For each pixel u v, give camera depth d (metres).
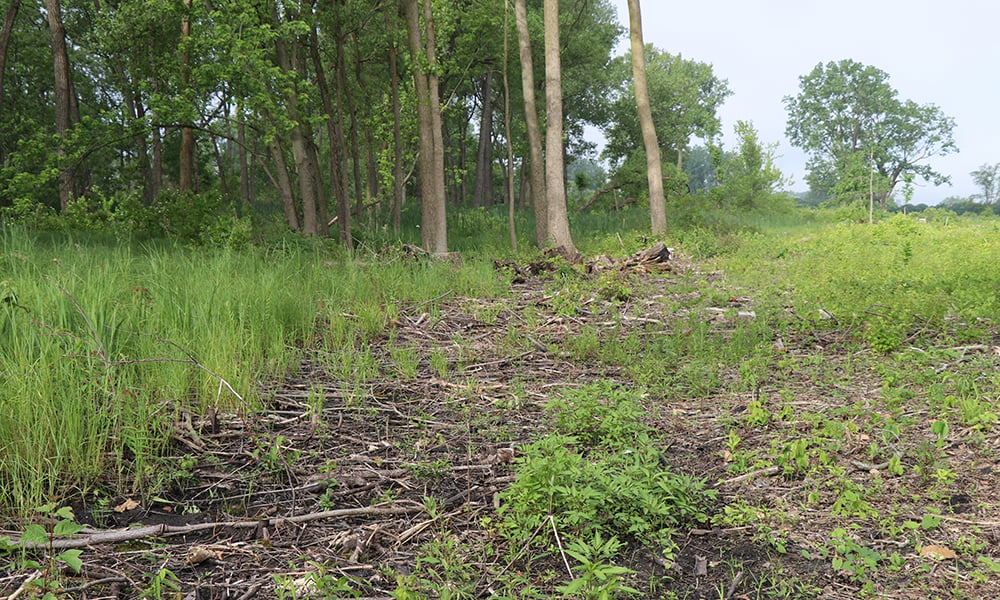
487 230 27.47
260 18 16.62
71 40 26.84
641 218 29.69
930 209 39.50
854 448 4.66
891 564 3.30
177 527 3.62
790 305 10.16
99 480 4.09
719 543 3.61
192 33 16.23
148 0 17.20
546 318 9.64
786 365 6.86
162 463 4.39
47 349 4.62
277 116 15.94
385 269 11.39
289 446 4.82
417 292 10.52
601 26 40.69
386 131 26.86
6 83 28.55
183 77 16.41
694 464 4.67
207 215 15.73
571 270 14.02
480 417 5.53
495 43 29.52
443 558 3.38
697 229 21.75
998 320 7.74
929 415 5.18
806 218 43.16
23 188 15.59
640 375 6.57
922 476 4.20
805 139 74.56
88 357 4.71
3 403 4.09
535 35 29.83
